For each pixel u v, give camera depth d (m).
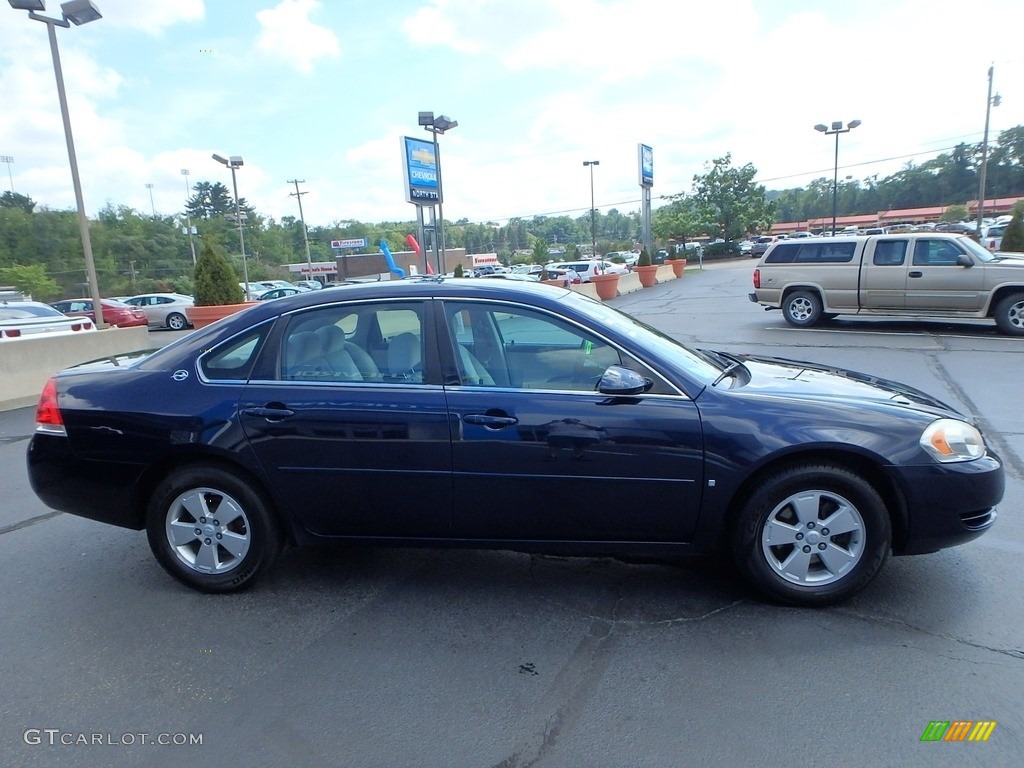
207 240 15.66
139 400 3.68
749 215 63.38
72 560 4.31
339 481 3.55
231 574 3.74
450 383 3.51
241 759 2.54
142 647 3.30
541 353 3.56
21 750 2.61
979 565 3.87
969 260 12.75
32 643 3.36
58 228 82.94
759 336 13.68
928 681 2.86
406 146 22.47
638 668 3.01
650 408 3.35
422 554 4.24
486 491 3.47
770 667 2.98
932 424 3.33
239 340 3.74
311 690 2.93
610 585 3.78
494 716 2.73
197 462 3.69
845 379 3.96
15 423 8.80
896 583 3.69
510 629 3.37
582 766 2.45
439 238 24.16
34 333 14.50
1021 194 91.81
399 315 3.65
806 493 3.35
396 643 3.28
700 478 3.33
